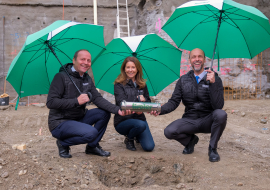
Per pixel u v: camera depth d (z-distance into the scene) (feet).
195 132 11.85
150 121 21.61
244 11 10.62
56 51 11.49
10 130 20.04
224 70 30.17
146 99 12.84
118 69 14.02
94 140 11.07
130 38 13.61
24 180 8.70
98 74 13.84
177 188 9.28
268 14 31.35
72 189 8.84
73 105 10.19
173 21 12.44
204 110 11.62
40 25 31.35
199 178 10.15
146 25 31.42
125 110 10.51
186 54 29.60
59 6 31.45
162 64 13.89
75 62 10.74
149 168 11.68
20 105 29.09
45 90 11.93
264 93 30.76
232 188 9.08
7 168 8.95
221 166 11.02
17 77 10.66
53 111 10.89
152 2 31.42
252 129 18.80
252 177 9.96
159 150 13.17
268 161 11.83
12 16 30.99
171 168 11.48
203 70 11.72
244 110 23.45
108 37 32.17
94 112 11.49
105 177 11.34
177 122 11.68
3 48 30.81
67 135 10.73
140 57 13.83
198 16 11.98
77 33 11.32
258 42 11.67
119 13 32.14
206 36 12.56
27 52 10.28
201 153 12.66
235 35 12.03
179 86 11.87
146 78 14.12
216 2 10.36
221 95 11.02
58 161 10.64
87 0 31.68
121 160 11.84
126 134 12.89
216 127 11.00
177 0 30.73
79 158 11.48
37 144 15.02
